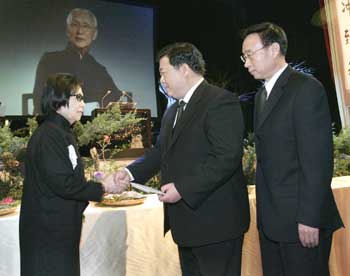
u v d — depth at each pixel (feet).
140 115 9.15
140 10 14.92
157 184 7.85
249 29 5.24
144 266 6.44
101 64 14.15
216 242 4.90
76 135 7.63
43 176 4.92
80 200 5.13
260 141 5.14
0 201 6.61
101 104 14.03
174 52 5.12
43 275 4.91
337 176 9.15
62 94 5.21
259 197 5.27
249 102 16.79
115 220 6.35
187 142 4.93
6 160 7.08
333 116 15.69
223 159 4.65
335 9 11.60
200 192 4.67
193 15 16.24
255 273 6.91
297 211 4.70
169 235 6.57
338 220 5.11
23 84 12.78
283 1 16.85
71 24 13.64
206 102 4.96
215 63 16.67
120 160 8.91
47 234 4.95
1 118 12.25
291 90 4.88
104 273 6.26
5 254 5.92
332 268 7.36
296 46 16.66
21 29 12.84
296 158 4.82
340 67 11.60
